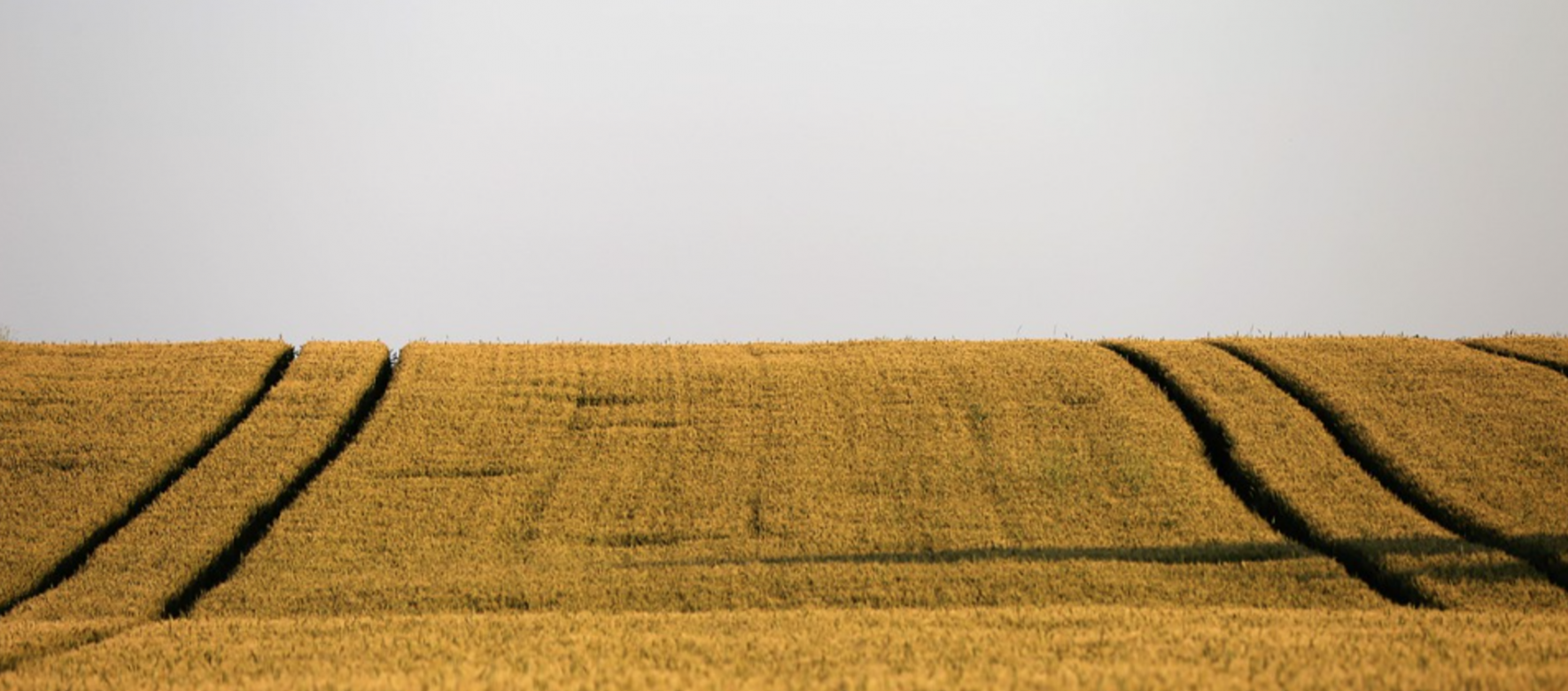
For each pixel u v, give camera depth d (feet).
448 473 228.22
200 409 253.24
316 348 294.05
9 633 150.00
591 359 294.46
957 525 204.54
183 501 212.43
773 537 202.39
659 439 245.04
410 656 129.18
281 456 231.50
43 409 251.80
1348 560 181.47
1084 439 239.50
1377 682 102.58
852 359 290.35
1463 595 161.48
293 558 193.77
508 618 154.40
